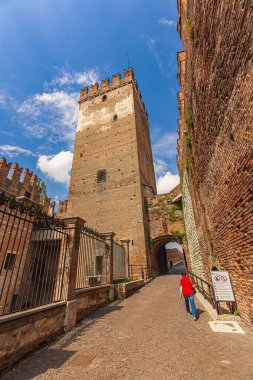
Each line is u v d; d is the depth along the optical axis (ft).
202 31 18.88
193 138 30.04
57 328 16.92
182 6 29.25
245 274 16.37
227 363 11.19
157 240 68.33
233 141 15.52
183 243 63.10
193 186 36.65
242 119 13.48
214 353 12.50
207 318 19.99
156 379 10.07
